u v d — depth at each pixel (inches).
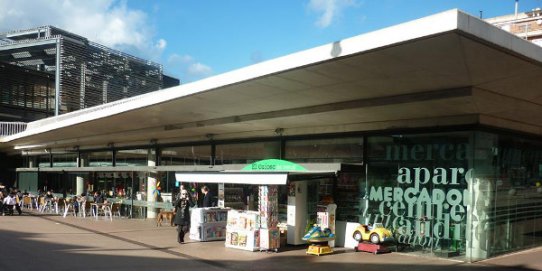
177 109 580.1
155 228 743.1
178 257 477.4
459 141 484.7
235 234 540.1
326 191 585.6
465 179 477.1
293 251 518.9
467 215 473.4
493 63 314.2
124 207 977.5
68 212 1034.7
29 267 402.3
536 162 595.2
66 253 484.1
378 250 506.0
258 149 712.4
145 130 815.1
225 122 633.6
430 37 270.7
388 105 439.8
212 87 444.5
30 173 1435.8
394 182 532.1
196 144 850.8
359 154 565.9
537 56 306.7
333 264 447.2
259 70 385.7
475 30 265.9
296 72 366.9
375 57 315.3
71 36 2573.8
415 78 363.3
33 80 2031.3
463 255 474.0
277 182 485.7
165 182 912.3
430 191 502.9
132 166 943.7
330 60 327.6
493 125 496.4
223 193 661.3
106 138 999.6
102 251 504.4
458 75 346.9
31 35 2763.3
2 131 1496.1
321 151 612.1
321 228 525.0
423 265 446.0
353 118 535.5
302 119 561.6
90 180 1168.2
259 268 427.5
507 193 530.9
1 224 770.2
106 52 2506.2
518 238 548.1
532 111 468.4
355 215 560.7
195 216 603.2
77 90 2288.4
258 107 533.3
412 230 513.3
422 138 513.3
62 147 1338.6
